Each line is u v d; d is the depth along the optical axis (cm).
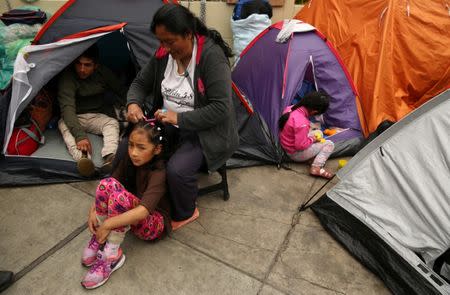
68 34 271
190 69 177
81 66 260
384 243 190
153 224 184
